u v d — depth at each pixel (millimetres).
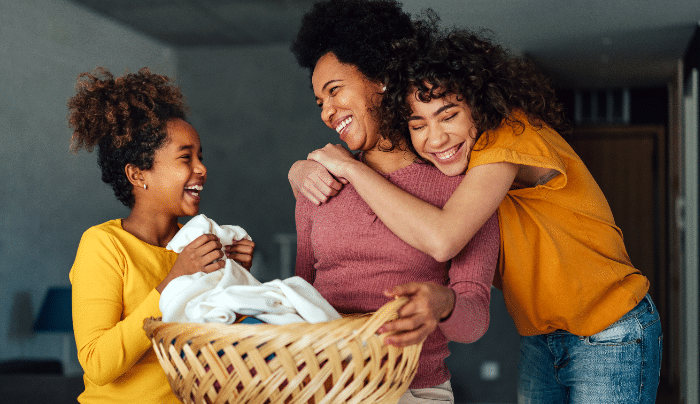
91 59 5141
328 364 673
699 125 4246
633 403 1221
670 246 5637
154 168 1210
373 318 683
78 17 4996
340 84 1046
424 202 935
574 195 1177
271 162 6469
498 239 1008
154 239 1260
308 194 1035
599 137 6258
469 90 967
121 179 1232
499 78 1018
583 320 1217
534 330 1300
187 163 1235
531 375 1396
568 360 1267
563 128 1223
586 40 4633
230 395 691
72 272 1222
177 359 734
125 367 1052
